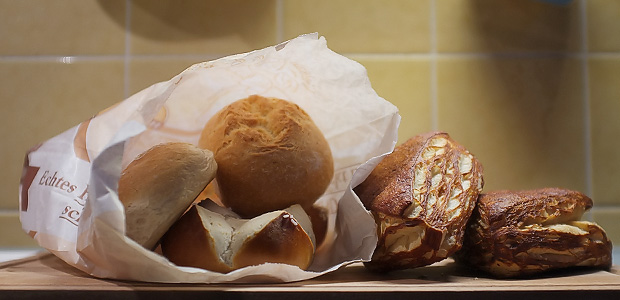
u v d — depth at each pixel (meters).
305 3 0.86
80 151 0.67
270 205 0.66
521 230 0.64
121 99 0.86
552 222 0.65
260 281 0.61
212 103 0.72
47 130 0.86
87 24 0.86
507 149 0.86
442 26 0.86
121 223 0.58
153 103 0.63
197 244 0.61
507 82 0.86
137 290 0.59
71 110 0.86
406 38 0.86
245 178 0.65
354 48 0.86
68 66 0.86
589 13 0.87
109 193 0.57
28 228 0.67
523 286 0.60
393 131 0.69
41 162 0.68
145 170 0.62
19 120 0.86
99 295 0.59
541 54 0.86
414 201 0.63
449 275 0.65
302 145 0.66
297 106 0.69
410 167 0.65
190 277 0.60
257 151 0.65
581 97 0.86
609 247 0.66
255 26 0.86
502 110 0.86
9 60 0.86
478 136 0.86
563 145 0.86
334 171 0.72
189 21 0.86
